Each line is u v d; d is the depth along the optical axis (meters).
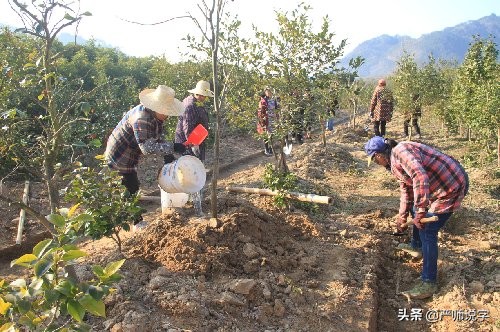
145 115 5.07
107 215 4.52
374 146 4.80
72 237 2.11
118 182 4.62
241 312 4.07
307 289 4.54
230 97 6.91
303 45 6.68
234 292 4.21
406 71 12.53
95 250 5.38
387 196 7.56
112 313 3.75
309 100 7.20
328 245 5.52
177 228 5.06
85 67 14.38
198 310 3.87
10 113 3.29
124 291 4.02
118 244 4.84
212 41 4.82
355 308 4.32
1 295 1.95
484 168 9.09
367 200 7.39
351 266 5.07
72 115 9.05
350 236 5.81
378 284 5.07
